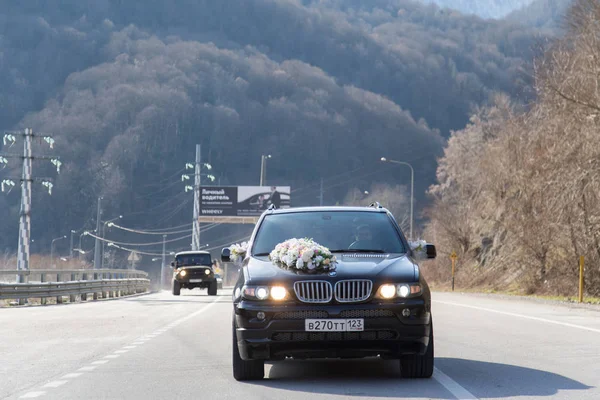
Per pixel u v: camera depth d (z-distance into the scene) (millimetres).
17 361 17047
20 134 66188
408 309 12797
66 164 173500
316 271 13102
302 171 177875
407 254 14344
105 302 45062
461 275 73312
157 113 180625
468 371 14641
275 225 15266
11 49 194375
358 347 12797
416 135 173250
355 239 14703
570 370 14781
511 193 64500
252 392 12523
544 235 50875
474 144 103250
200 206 109312
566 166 47969
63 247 169875
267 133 182625
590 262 46875
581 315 29734
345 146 176250
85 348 19438
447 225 79375
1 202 170250
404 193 168250
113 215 173250
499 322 26188
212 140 183625
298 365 15578
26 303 42156
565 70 46438
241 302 13125
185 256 59562
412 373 13617
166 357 17328
